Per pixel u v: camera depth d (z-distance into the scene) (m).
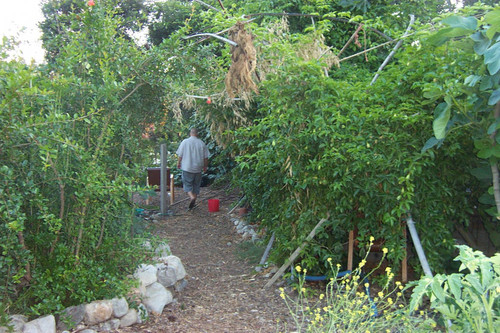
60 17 4.06
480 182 4.35
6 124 3.11
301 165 4.53
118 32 4.23
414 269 4.47
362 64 6.55
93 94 3.74
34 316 3.46
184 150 9.27
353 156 4.07
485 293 2.44
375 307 3.53
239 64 4.18
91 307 3.51
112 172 4.04
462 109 3.53
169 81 4.29
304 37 4.95
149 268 4.35
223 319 3.97
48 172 3.53
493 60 3.08
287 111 4.40
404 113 4.07
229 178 9.41
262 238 6.74
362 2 6.48
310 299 4.44
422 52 4.18
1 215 3.05
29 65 3.31
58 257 3.43
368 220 4.35
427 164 4.11
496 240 4.40
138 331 3.61
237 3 7.18
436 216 4.21
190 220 8.62
